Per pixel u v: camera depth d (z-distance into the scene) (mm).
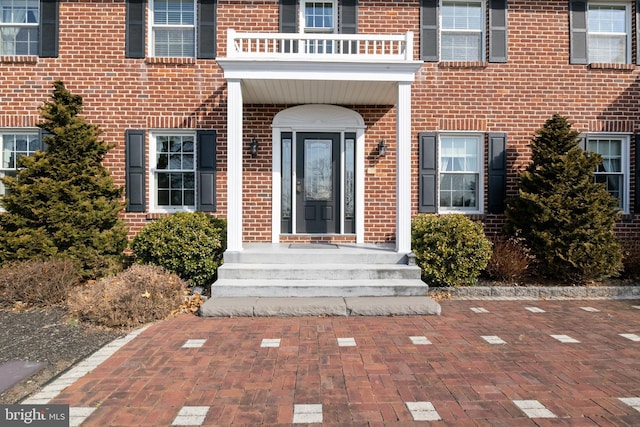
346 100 7875
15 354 4098
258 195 8117
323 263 6676
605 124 8188
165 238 6453
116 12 7871
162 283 5555
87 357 4027
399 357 4004
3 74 7781
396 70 6625
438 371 3676
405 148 6680
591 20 8398
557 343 4410
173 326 4996
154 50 8078
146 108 7898
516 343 4406
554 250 6789
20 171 6680
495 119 8141
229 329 4883
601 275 6855
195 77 7930
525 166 8156
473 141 8359
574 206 6785
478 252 6629
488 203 8109
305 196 8281
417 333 4742
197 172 7969
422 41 8062
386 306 5477
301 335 4660
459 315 5516
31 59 7773
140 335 4645
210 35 7926
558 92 8180
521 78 8148
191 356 4020
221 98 7969
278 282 6117
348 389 3324
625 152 8320
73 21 7820
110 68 7852
